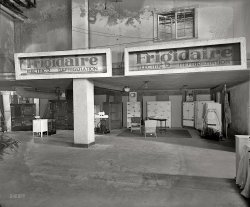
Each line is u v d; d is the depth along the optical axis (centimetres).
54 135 1141
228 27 676
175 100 1482
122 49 773
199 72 643
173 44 647
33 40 872
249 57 648
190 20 722
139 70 689
